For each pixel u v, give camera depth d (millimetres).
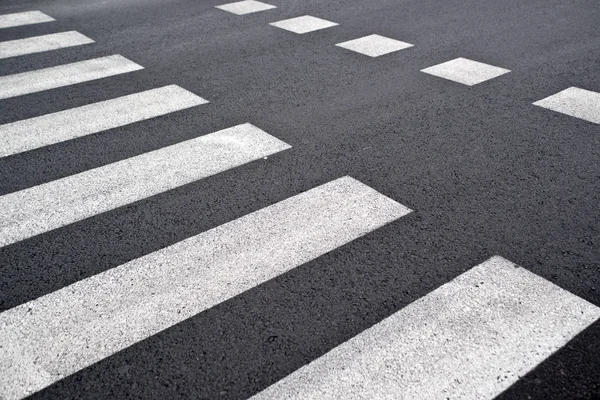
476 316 3037
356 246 3604
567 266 3416
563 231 3730
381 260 3486
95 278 3375
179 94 5859
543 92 5785
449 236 3691
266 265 3445
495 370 2715
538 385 2650
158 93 5887
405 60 6637
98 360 2826
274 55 6863
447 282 3299
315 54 6875
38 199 4152
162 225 3850
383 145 4816
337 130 5074
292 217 3893
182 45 7246
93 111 5512
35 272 3447
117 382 2719
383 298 3197
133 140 4969
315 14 8484
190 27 7941
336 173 4422
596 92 5777
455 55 6773
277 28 7855
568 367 2740
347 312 3105
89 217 3945
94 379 2730
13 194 4215
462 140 4879
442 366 2738
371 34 7555
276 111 5453
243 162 4590
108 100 5746
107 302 3184
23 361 2816
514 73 6246
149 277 3367
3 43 7391
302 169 4480
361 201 4062
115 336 2959
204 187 4266
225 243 3648
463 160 4570
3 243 3695
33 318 3082
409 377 2684
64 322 3051
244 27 7918
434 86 5941
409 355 2805
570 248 3572
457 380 2664
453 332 2936
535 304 3113
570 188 4191
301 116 5344
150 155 4719
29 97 5832
